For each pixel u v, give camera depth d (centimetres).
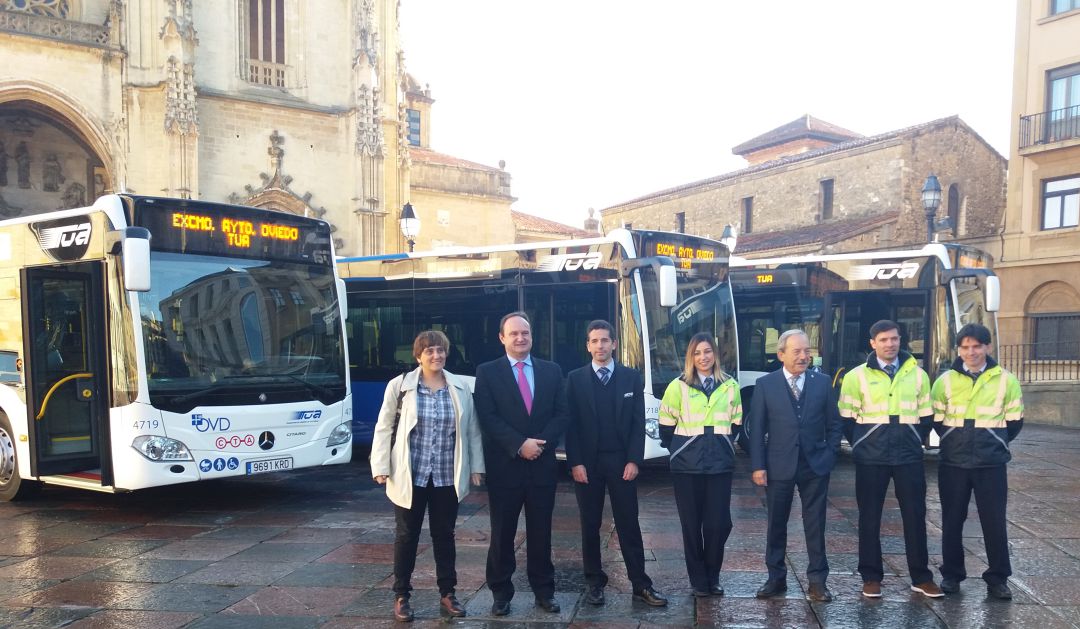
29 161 2856
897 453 608
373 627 562
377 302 1352
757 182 3741
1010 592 618
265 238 974
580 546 782
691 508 619
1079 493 1055
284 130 3019
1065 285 2481
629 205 4597
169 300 885
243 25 2970
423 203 3697
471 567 711
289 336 977
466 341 1228
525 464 579
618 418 600
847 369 1349
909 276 1305
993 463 607
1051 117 2564
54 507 980
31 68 2581
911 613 580
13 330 973
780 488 615
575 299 1115
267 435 931
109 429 864
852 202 3253
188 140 2714
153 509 966
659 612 587
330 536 827
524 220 4450
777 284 1443
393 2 3266
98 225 880
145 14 2747
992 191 3347
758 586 647
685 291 1139
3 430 995
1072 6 2534
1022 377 2205
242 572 698
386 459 566
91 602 620
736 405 631
